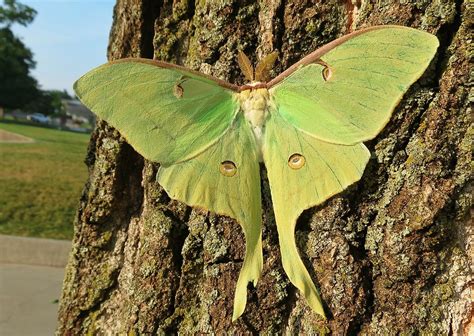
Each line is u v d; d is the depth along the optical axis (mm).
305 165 221
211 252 241
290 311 239
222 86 223
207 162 223
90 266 275
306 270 219
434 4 221
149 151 218
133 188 269
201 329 242
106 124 264
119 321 270
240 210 223
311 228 232
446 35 222
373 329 227
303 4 239
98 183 268
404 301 225
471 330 228
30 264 716
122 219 272
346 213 229
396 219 223
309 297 218
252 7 244
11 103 5176
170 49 258
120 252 273
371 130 214
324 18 239
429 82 223
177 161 221
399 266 223
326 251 230
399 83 209
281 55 241
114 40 279
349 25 240
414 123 223
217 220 242
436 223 220
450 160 220
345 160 217
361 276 228
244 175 224
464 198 220
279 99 224
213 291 240
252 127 225
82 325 276
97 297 273
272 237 239
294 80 221
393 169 225
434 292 225
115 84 213
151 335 251
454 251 225
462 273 225
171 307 251
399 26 205
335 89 216
